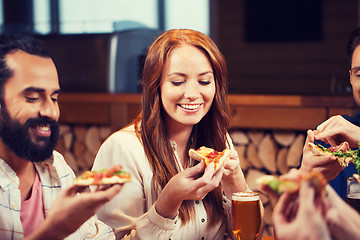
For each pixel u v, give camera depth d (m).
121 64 4.02
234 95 3.37
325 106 3.12
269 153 3.35
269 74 6.64
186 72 1.84
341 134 2.04
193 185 1.63
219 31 6.82
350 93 3.26
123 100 3.78
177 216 1.76
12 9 6.64
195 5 6.43
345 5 6.16
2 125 1.43
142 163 1.96
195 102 1.86
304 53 6.44
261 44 6.64
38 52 1.47
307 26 6.39
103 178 1.35
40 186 1.65
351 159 1.84
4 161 1.53
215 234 2.00
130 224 1.89
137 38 4.14
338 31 6.24
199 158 1.75
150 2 6.32
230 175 1.97
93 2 6.45
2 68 1.40
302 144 3.24
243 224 1.71
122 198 1.92
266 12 6.57
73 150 4.03
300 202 1.13
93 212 1.34
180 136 2.02
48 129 1.47
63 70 4.07
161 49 1.87
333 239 1.34
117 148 1.99
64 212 1.32
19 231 1.51
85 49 3.99
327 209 1.25
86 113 3.91
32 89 1.42
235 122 3.38
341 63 6.26
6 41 1.44
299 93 3.38
